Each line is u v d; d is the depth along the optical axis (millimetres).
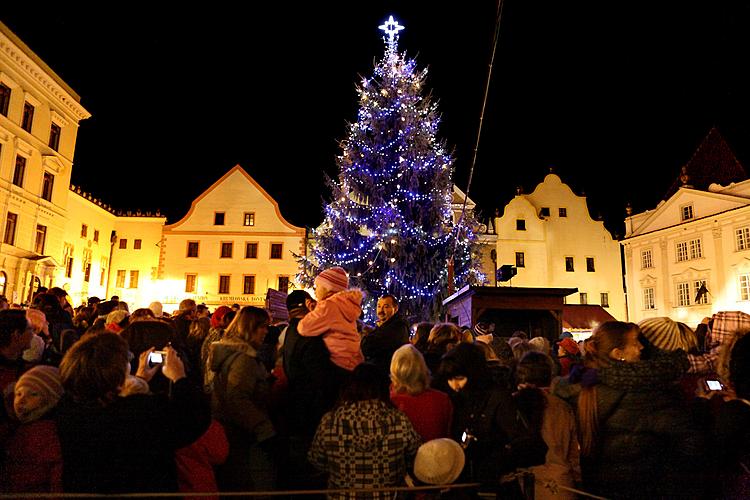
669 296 38844
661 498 3162
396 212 21688
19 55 27375
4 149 27266
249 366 4035
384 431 3494
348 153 23625
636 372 3320
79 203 38781
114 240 43688
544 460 3725
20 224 28641
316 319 4344
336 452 3496
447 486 3326
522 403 3939
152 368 3852
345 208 23406
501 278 15242
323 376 4230
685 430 3176
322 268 24000
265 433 3850
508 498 3717
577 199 43906
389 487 3365
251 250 41344
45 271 30812
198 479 3400
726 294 34594
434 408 4020
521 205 42594
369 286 22719
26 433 3260
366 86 23984
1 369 3947
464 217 23859
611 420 3332
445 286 22375
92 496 2801
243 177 42469
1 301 6898
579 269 42438
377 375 3684
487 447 3803
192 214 41812
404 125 22984
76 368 3033
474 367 4031
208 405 3502
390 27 24125
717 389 4512
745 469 3184
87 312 8461
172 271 40969
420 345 6621
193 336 6594
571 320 31812
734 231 34562
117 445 2992
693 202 37656
